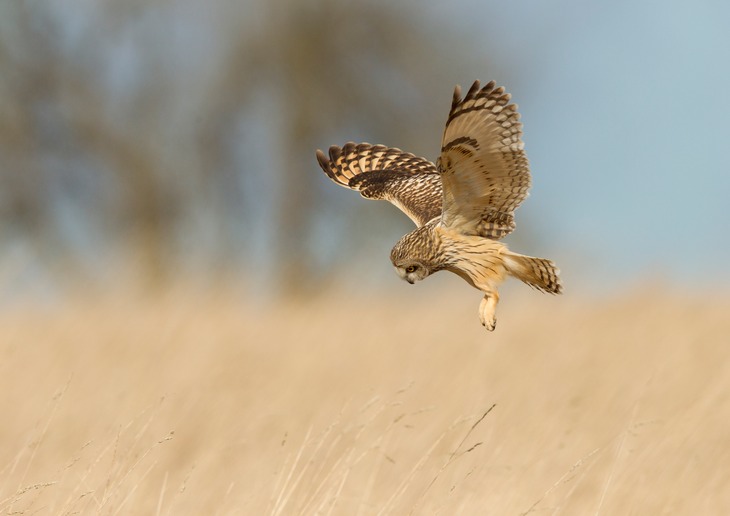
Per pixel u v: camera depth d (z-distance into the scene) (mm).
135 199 73562
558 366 24516
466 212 14891
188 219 74312
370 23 75688
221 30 75750
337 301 37938
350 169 17781
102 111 75562
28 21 76125
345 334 29734
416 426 19891
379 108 75562
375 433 19422
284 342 28625
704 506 16188
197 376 23766
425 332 30062
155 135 76000
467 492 15969
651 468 17000
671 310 30562
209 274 45844
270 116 75438
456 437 18812
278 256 71938
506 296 35625
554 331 28844
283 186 73625
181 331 29078
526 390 22359
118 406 21203
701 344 25891
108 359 25328
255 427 19734
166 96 77125
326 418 20469
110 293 36406
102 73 77312
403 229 72250
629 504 16109
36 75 75812
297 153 74562
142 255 55656
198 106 76062
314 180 73812
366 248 71375
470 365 25156
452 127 13711
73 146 75312
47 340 26906
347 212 72625
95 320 30234
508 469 17188
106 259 44562
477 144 14039
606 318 30156
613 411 20453
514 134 13984
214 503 16234
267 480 16469
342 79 75688
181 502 16141
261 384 23531
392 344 27969
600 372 23953
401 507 15758
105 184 74875
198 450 18625
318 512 14648
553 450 18219
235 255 72312
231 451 18344
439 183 16938
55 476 16062
